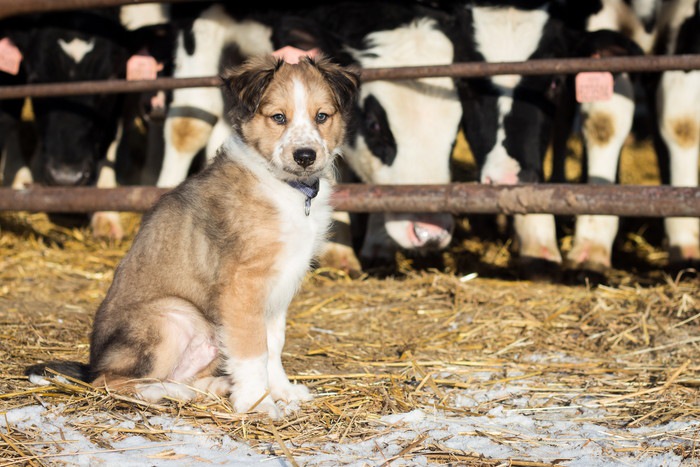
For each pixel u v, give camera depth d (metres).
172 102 8.56
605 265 7.89
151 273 4.72
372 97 7.50
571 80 8.01
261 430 4.20
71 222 10.41
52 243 9.16
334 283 7.67
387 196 6.74
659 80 8.12
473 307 6.69
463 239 9.80
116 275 4.88
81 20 8.94
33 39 9.04
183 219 4.75
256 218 4.63
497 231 9.94
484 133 7.28
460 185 6.67
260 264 4.60
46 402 4.47
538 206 6.46
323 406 4.61
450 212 6.72
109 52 8.99
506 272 8.42
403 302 6.94
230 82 4.97
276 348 4.86
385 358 5.63
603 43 7.48
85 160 8.78
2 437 3.96
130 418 4.26
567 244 9.24
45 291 7.25
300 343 5.97
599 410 4.67
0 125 9.93
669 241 8.11
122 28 9.21
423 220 7.21
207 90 8.49
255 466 3.78
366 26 7.82
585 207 6.37
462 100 7.42
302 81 4.88
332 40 7.70
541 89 7.29
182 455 3.88
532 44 7.46
